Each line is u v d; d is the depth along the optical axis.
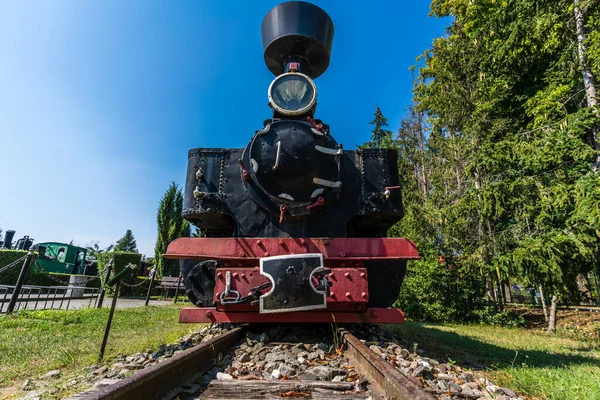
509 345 7.00
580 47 10.16
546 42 11.30
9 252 18.47
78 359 4.12
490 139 13.15
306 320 4.21
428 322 11.54
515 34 11.27
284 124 5.00
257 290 3.98
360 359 3.22
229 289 4.11
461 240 12.88
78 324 7.15
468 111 14.48
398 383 2.07
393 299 4.85
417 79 18.36
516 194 11.02
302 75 5.62
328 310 4.25
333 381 2.83
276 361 3.38
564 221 10.38
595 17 10.04
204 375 3.01
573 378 3.65
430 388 2.90
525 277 9.59
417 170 21.81
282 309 3.89
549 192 10.20
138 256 21.31
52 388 3.05
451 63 15.02
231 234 5.80
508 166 11.60
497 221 12.96
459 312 11.80
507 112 14.20
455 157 13.96
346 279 4.15
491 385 3.16
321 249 4.36
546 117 10.94
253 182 4.87
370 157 5.13
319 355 3.61
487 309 11.95
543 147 10.20
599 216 7.25
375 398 2.38
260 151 4.84
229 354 3.65
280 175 4.74
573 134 9.76
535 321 13.72
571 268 9.48
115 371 3.37
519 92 14.31
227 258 4.32
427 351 4.91
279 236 4.79
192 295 4.91
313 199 4.79
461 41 14.98
